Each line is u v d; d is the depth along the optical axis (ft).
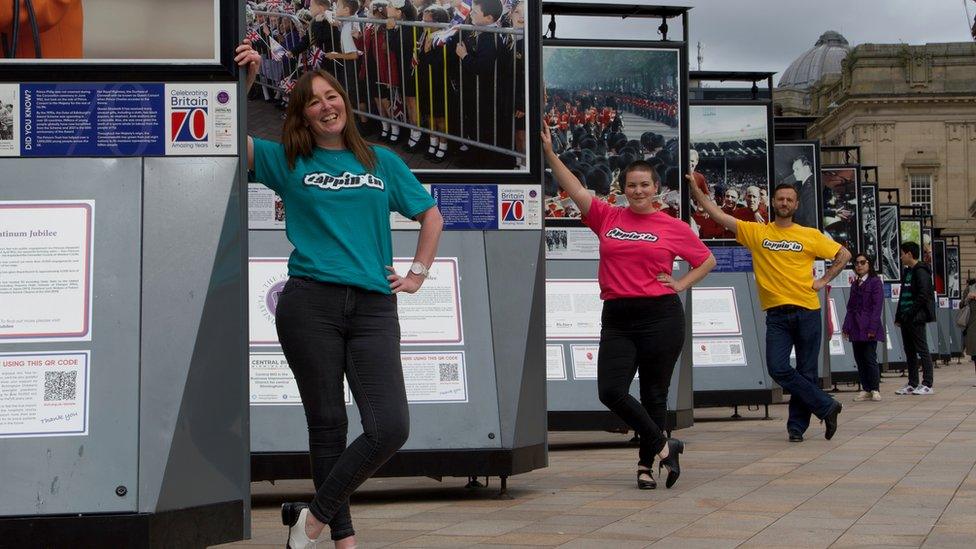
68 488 13.33
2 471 13.34
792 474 24.09
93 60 14.52
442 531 17.37
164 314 13.98
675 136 35.29
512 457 20.90
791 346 31.96
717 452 29.04
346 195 14.01
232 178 14.35
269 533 17.62
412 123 22.33
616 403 22.11
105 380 13.71
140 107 14.47
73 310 13.93
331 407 13.84
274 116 22.17
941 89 274.57
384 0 22.47
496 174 22.29
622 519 18.40
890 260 110.63
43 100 14.44
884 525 17.61
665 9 35.37
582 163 35.06
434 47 22.41
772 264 31.89
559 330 32.19
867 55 277.44
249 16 22.08
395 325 14.16
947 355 119.14
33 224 14.17
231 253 14.23
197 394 13.84
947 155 274.57
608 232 22.54
